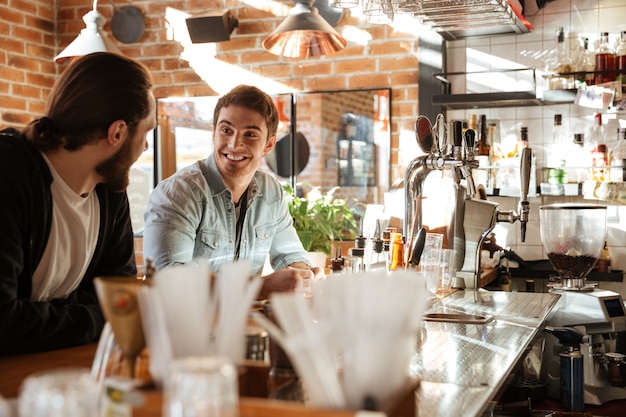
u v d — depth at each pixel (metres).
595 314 2.72
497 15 3.53
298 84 4.45
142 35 4.73
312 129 4.42
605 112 3.97
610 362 2.66
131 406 0.87
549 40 4.06
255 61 4.52
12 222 1.53
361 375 0.90
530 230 4.12
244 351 1.14
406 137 4.24
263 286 2.02
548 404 2.52
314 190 4.18
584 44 3.89
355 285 0.90
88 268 1.85
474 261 3.07
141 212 4.74
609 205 3.97
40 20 4.76
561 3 4.05
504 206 4.16
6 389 1.21
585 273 2.95
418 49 4.21
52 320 1.54
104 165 1.67
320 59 4.40
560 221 2.91
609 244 3.96
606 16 3.98
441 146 2.79
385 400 0.90
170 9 4.68
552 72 3.92
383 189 4.28
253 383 1.07
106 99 1.59
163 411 0.85
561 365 2.49
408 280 0.91
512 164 3.99
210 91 4.62
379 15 3.11
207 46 4.61
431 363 1.54
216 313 1.08
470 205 3.06
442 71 4.16
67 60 3.86
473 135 2.89
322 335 0.93
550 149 4.08
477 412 1.16
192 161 4.66
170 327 0.92
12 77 4.57
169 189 2.43
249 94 2.53
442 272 2.90
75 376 0.61
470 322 2.12
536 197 4.11
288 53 4.16
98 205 1.83
